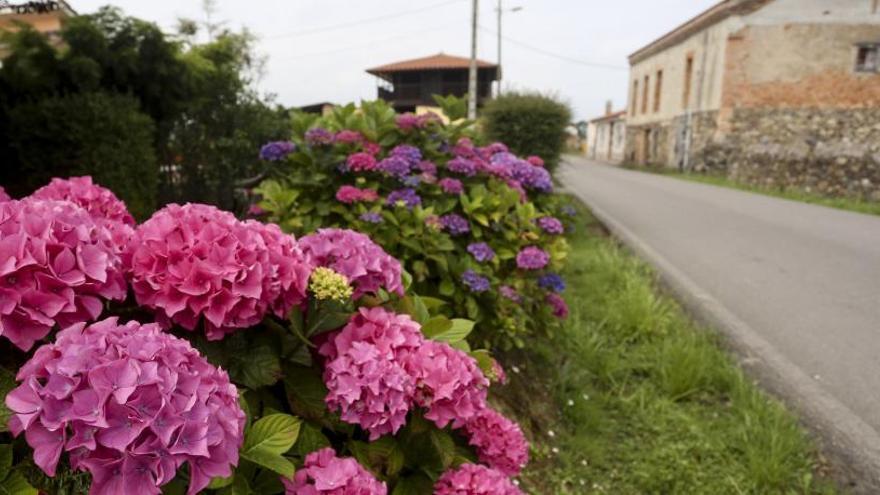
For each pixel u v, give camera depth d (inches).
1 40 263.1
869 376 166.9
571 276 256.7
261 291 56.3
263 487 55.5
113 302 59.4
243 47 578.6
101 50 272.2
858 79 745.6
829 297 240.7
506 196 169.2
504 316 144.6
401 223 144.6
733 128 832.9
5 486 42.1
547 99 482.6
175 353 43.9
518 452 74.8
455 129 189.5
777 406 145.1
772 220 439.5
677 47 1048.2
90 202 80.3
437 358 63.6
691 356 164.6
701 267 289.1
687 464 127.7
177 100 312.0
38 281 47.0
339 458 58.1
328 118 195.5
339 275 61.5
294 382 63.7
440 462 65.9
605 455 134.1
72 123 238.4
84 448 39.6
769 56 794.2
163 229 56.1
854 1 746.2
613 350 179.3
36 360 42.1
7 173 244.4
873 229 399.5
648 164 1193.4
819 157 762.2
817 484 121.2
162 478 38.7
